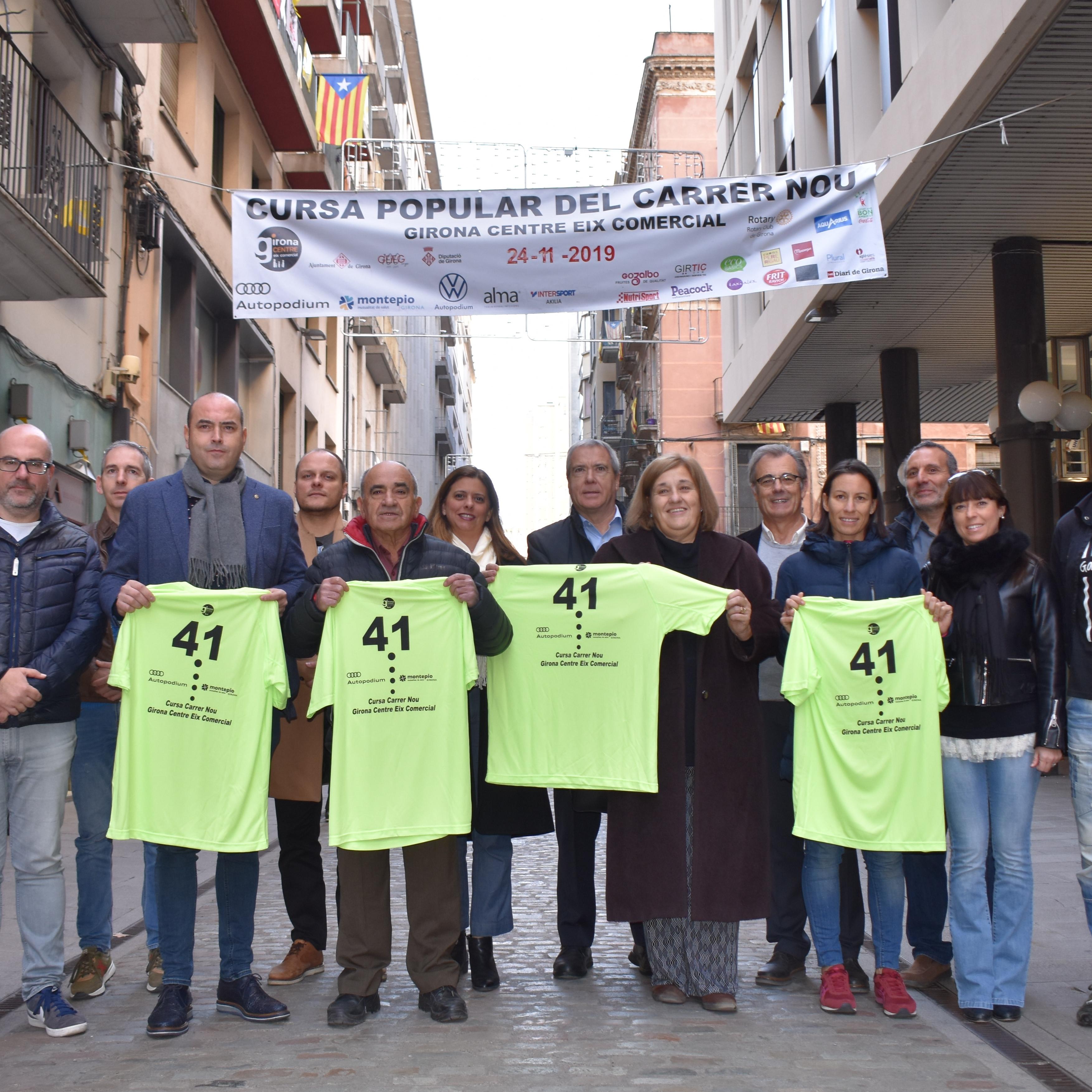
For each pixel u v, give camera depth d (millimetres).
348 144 12203
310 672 4914
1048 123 9828
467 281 7547
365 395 32875
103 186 11828
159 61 14609
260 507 4551
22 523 4434
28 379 10594
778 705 5066
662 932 4551
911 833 4348
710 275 7625
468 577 4387
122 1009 4430
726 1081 3557
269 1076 3611
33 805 4215
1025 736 4387
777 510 5457
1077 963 5027
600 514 5492
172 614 4281
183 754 4230
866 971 5066
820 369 17266
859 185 7605
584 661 4660
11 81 9219
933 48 10102
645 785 4457
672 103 31641
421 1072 3639
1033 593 4449
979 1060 3801
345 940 4270
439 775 4316
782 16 16516
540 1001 4523
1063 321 16062
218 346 18312
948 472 5125
